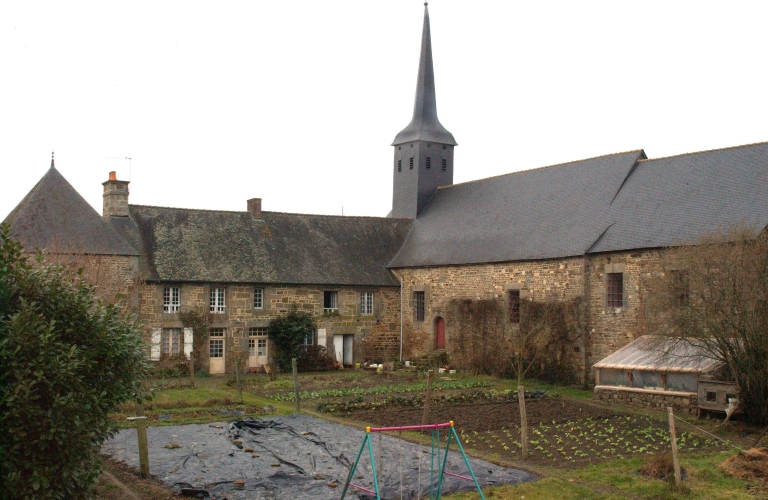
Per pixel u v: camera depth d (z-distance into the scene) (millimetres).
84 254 24328
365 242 34812
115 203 29812
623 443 15094
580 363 24469
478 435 15992
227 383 25406
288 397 21828
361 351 32562
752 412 16828
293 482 11445
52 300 8336
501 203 31719
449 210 34688
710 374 18234
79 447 8203
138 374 9086
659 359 19281
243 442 14578
